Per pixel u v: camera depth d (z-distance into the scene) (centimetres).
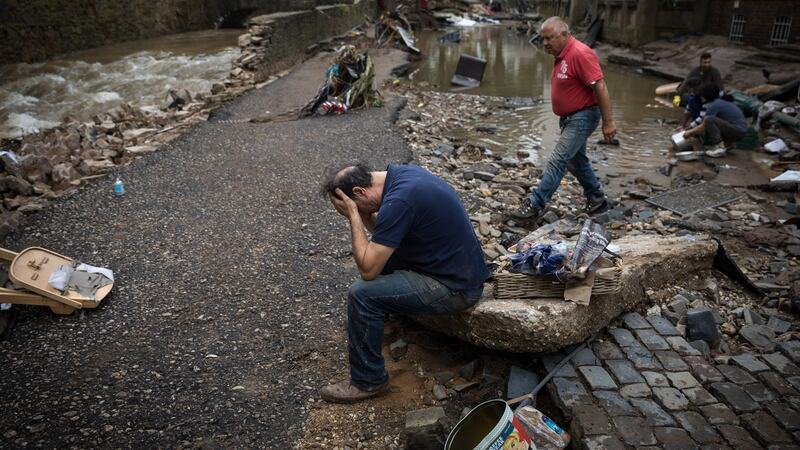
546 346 325
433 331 385
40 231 538
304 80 1390
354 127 938
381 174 312
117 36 2177
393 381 347
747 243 562
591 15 2439
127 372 350
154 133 906
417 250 307
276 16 1616
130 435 301
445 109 1198
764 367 320
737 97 1052
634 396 301
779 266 502
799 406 287
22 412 315
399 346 371
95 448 291
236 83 1318
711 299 427
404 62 1742
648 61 1686
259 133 899
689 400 297
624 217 628
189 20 2586
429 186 299
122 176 690
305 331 394
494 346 333
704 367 320
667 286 413
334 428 311
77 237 527
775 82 1162
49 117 1182
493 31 3066
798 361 329
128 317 406
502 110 1200
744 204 664
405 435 287
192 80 1509
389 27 2136
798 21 1380
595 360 331
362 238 298
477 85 1485
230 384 342
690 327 363
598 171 805
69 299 400
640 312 390
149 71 1636
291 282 454
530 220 593
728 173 779
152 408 321
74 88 1420
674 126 1042
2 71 1588
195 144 834
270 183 670
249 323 402
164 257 491
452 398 332
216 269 472
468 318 331
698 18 1720
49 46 1845
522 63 1881
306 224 558
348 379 345
